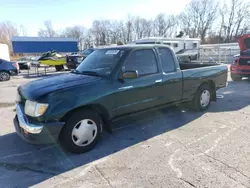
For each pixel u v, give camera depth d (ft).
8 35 196.13
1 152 11.02
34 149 11.25
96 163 9.77
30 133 9.56
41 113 9.43
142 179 8.48
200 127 13.74
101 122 11.51
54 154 10.69
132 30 229.86
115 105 11.53
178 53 66.69
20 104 11.10
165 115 16.11
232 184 8.00
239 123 14.29
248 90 25.43
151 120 15.15
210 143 11.40
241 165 9.23
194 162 9.59
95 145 11.28
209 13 185.88
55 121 9.64
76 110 10.34
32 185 8.34
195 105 16.58
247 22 163.63
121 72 11.73
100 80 11.15
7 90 29.71
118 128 13.80
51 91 9.85
